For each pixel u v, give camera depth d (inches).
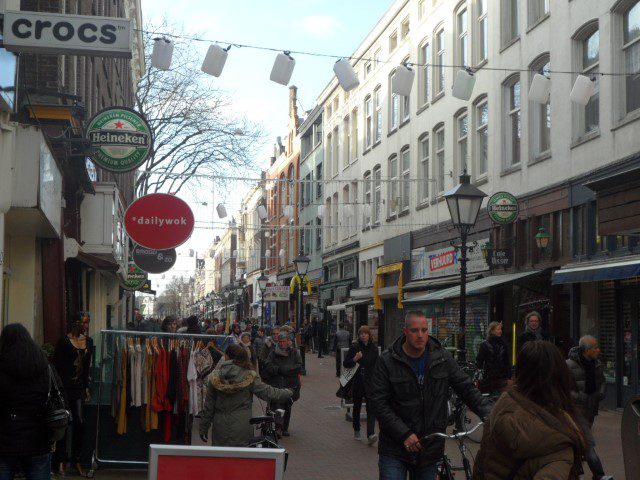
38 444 227.1
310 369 1250.6
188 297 5679.1
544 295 793.6
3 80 343.6
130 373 384.8
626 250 645.9
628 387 642.2
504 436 143.6
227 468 174.9
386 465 221.1
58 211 500.7
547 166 805.2
